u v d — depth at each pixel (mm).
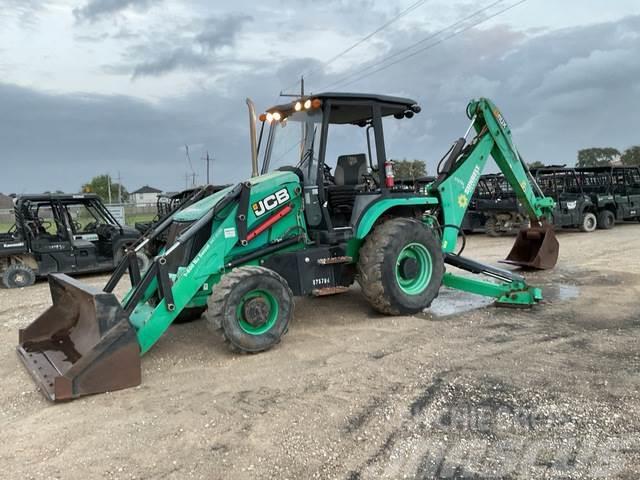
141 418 3846
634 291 7371
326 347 5320
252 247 5723
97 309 4379
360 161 6551
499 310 6625
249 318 5074
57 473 3146
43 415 3957
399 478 2980
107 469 3172
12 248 10734
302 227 6035
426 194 7098
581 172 16484
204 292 5590
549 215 9758
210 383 4484
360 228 6004
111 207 22156
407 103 6637
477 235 16797
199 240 5492
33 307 8438
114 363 4359
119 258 11531
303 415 3795
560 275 8750
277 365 4852
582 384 4148
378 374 4527
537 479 2922
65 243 11297
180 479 3043
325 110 5977
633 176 17922
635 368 4441
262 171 6738
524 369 4516
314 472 3070
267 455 3271
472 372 4488
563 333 5531
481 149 7711
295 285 5734
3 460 3316
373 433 3500
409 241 6285
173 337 5883
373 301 6199
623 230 16203
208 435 3557
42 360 4934
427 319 6273
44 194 11336
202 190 6641
